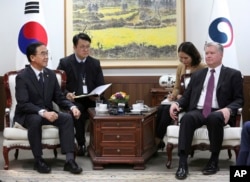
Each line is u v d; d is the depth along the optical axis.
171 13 4.68
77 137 3.56
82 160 3.39
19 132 3.04
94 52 4.76
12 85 3.34
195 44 4.69
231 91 3.09
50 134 3.04
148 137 3.30
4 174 2.95
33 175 2.92
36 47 3.17
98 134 3.07
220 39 4.24
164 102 3.57
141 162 3.04
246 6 4.62
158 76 4.74
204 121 2.97
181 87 3.43
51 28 4.78
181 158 2.87
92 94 3.54
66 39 4.75
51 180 2.79
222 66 3.16
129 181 2.76
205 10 4.64
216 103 3.10
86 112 3.68
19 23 4.79
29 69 3.22
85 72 3.88
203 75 3.19
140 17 4.70
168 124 3.48
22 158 3.47
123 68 4.75
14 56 4.82
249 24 4.64
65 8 4.73
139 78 4.75
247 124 2.35
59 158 3.46
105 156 3.07
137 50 4.73
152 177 2.86
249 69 4.67
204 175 2.89
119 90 4.77
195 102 3.14
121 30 4.72
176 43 4.69
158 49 4.71
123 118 3.04
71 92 3.82
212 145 2.88
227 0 4.62
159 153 3.64
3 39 4.82
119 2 4.70
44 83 3.24
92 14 4.73
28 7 4.35
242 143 2.37
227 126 3.01
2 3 4.78
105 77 4.77
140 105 3.26
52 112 3.01
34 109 3.04
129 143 3.06
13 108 3.34
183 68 3.69
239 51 4.67
